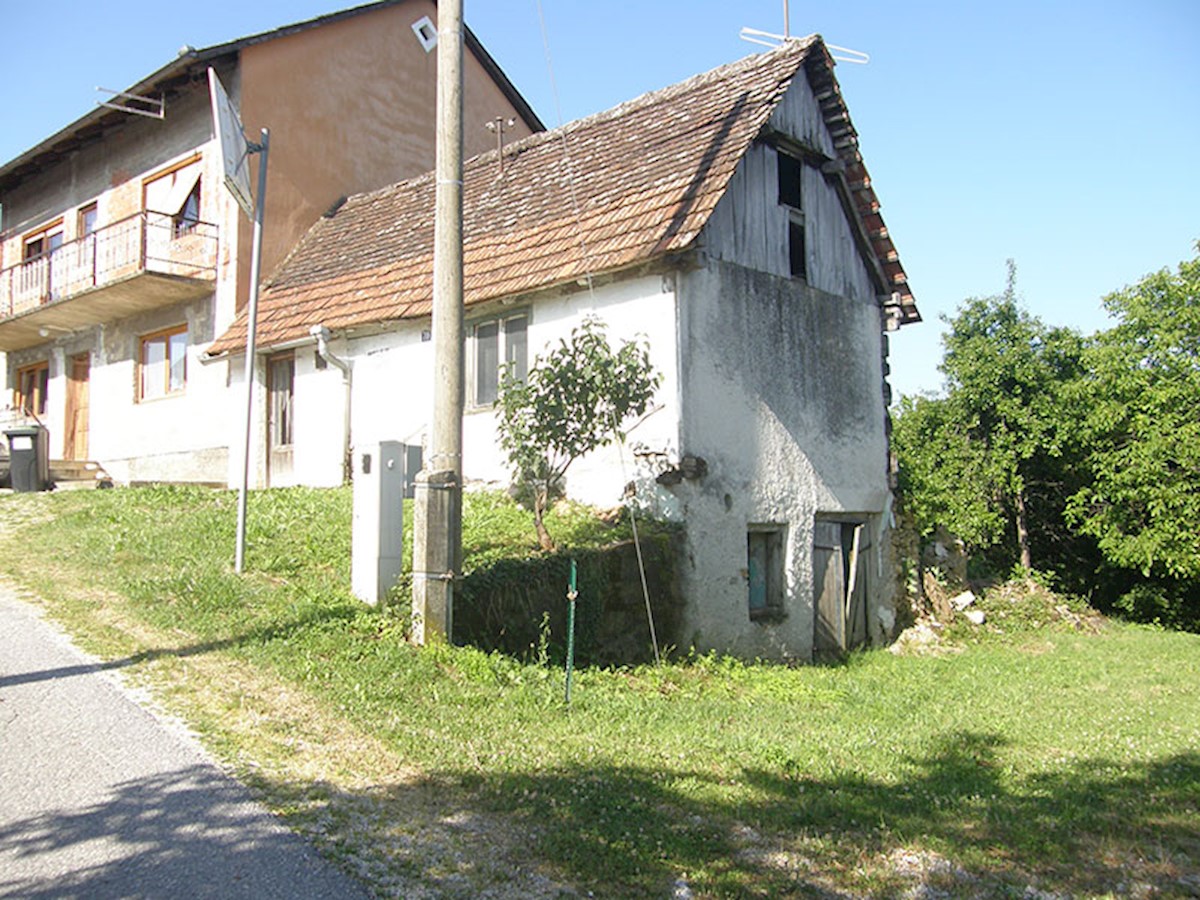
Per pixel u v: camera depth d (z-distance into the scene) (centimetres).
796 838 482
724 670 944
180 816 450
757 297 1205
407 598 786
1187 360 1911
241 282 1620
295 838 436
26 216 2122
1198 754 708
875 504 1392
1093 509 2027
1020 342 2020
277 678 639
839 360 1353
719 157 1141
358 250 1586
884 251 1445
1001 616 1577
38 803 457
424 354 1312
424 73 2020
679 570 1031
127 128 1855
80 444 2002
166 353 1789
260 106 1680
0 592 822
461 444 759
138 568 888
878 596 1388
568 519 1055
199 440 1661
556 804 492
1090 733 778
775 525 1192
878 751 668
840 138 1388
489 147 2188
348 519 1081
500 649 791
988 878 452
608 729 642
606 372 905
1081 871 467
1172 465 1892
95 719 556
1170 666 1234
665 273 1076
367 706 606
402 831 450
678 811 505
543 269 1162
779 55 1316
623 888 414
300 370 1488
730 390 1134
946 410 2105
